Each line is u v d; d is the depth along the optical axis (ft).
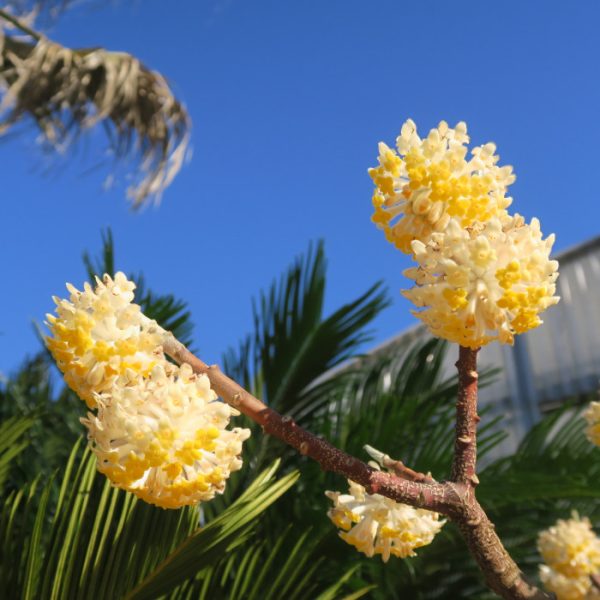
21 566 1.56
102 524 1.56
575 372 6.31
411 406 2.74
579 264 6.57
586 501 3.05
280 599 1.74
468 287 0.82
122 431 0.75
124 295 0.84
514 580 0.85
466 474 0.85
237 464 0.77
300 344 3.37
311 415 3.32
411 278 0.84
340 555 2.44
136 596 1.40
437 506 0.84
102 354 0.78
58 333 0.80
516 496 2.52
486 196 0.86
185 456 0.73
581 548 1.23
